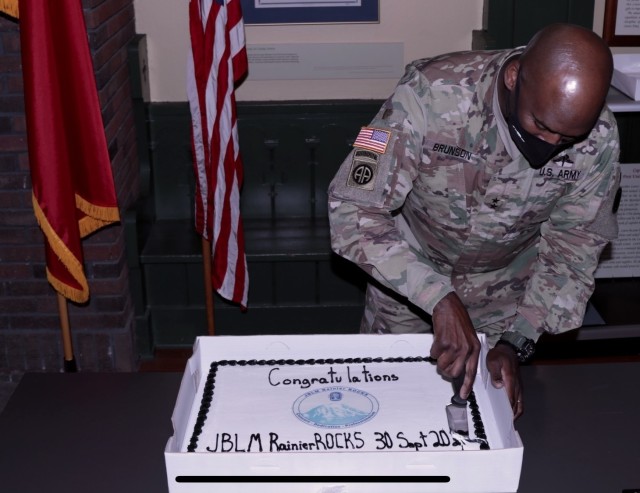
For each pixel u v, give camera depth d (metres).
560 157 1.66
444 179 1.74
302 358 1.58
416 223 1.95
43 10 2.15
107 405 1.58
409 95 1.67
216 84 2.71
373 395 1.46
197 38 2.72
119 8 2.95
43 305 2.95
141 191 3.29
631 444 1.46
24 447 1.46
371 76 3.31
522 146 1.54
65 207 2.31
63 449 1.45
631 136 3.26
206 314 3.24
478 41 3.15
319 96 3.35
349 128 3.34
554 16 3.16
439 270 2.03
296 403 1.44
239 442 1.33
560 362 3.18
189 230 3.36
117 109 2.91
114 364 3.04
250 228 3.38
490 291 2.04
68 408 1.57
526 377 1.65
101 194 2.42
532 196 1.72
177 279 3.23
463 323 1.46
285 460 1.19
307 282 3.26
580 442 1.46
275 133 3.34
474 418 1.40
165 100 3.35
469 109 1.65
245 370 1.54
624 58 2.91
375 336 1.57
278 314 3.30
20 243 2.85
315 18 3.21
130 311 3.12
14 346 3.00
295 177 3.41
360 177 1.61
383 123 1.65
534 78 1.36
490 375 1.46
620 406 1.56
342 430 1.37
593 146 1.65
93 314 2.97
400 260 1.56
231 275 2.91
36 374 1.67
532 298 1.75
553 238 1.78
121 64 2.99
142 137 3.25
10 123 2.68
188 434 1.36
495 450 1.20
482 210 1.77
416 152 1.67
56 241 2.32
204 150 2.83
